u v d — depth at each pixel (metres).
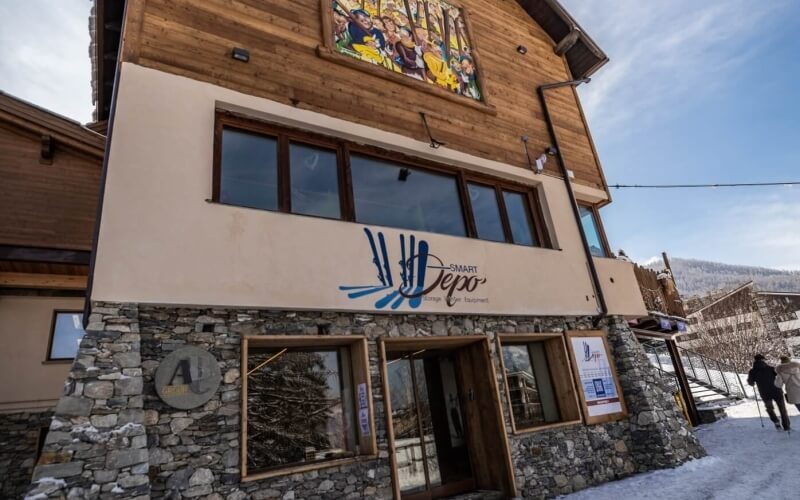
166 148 5.21
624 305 9.37
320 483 4.90
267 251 5.41
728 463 7.30
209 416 4.54
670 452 7.65
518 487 6.39
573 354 7.97
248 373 5.13
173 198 5.04
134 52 5.47
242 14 6.54
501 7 10.80
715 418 12.47
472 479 6.84
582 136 10.95
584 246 9.19
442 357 7.46
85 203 8.84
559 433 7.22
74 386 3.88
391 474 5.35
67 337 9.48
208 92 5.77
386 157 7.36
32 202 8.50
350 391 5.79
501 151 8.85
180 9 6.04
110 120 5.21
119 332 4.33
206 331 4.87
